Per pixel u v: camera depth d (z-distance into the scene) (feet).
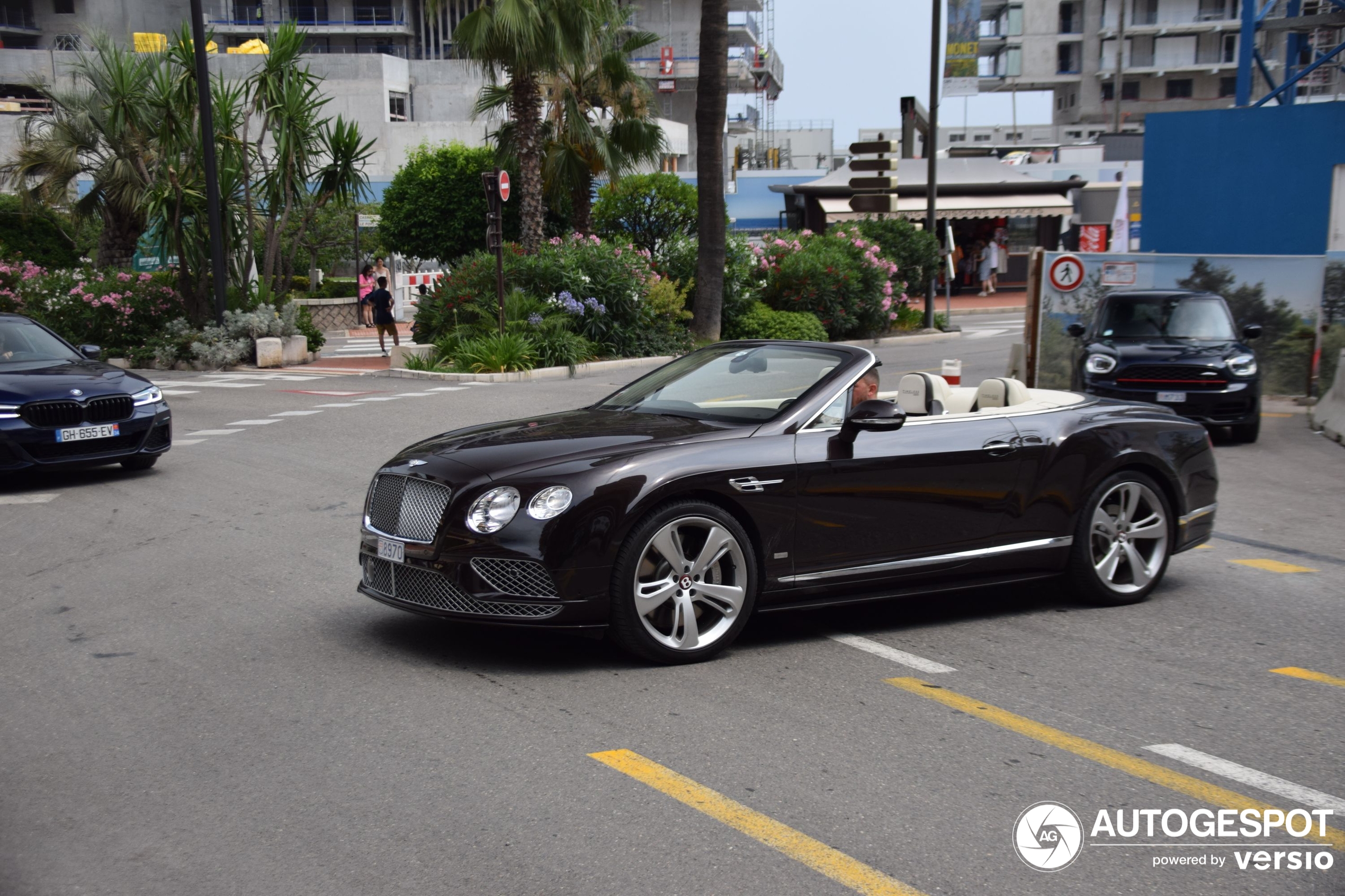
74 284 77.36
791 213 135.54
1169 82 269.64
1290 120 82.53
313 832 11.82
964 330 99.60
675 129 202.90
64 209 101.76
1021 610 20.95
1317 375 52.29
